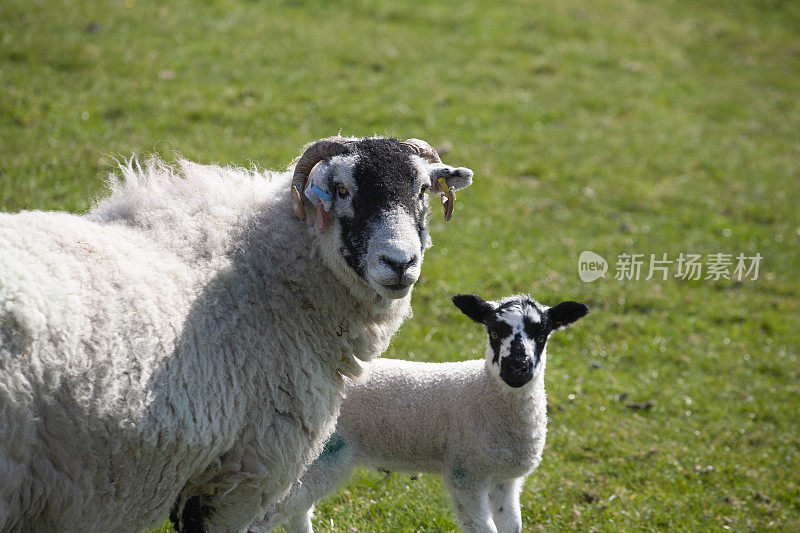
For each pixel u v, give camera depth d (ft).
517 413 23.52
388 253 17.26
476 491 24.31
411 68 71.10
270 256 18.63
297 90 62.69
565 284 44.73
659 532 27.22
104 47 62.39
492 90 70.44
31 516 15.31
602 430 33.17
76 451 15.31
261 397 17.76
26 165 44.09
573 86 74.23
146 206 18.76
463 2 88.33
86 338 15.42
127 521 16.87
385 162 18.19
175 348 16.60
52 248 16.12
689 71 83.51
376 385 24.94
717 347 41.86
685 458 31.94
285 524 23.81
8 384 14.34
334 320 19.06
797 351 42.34
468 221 50.19
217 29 70.28
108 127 51.47
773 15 101.50
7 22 62.18
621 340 41.11
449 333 38.60
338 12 80.07
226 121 55.83
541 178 57.82
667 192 58.70
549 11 90.07
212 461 17.44
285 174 20.36
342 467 24.41
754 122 74.28
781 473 31.76
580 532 26.76
